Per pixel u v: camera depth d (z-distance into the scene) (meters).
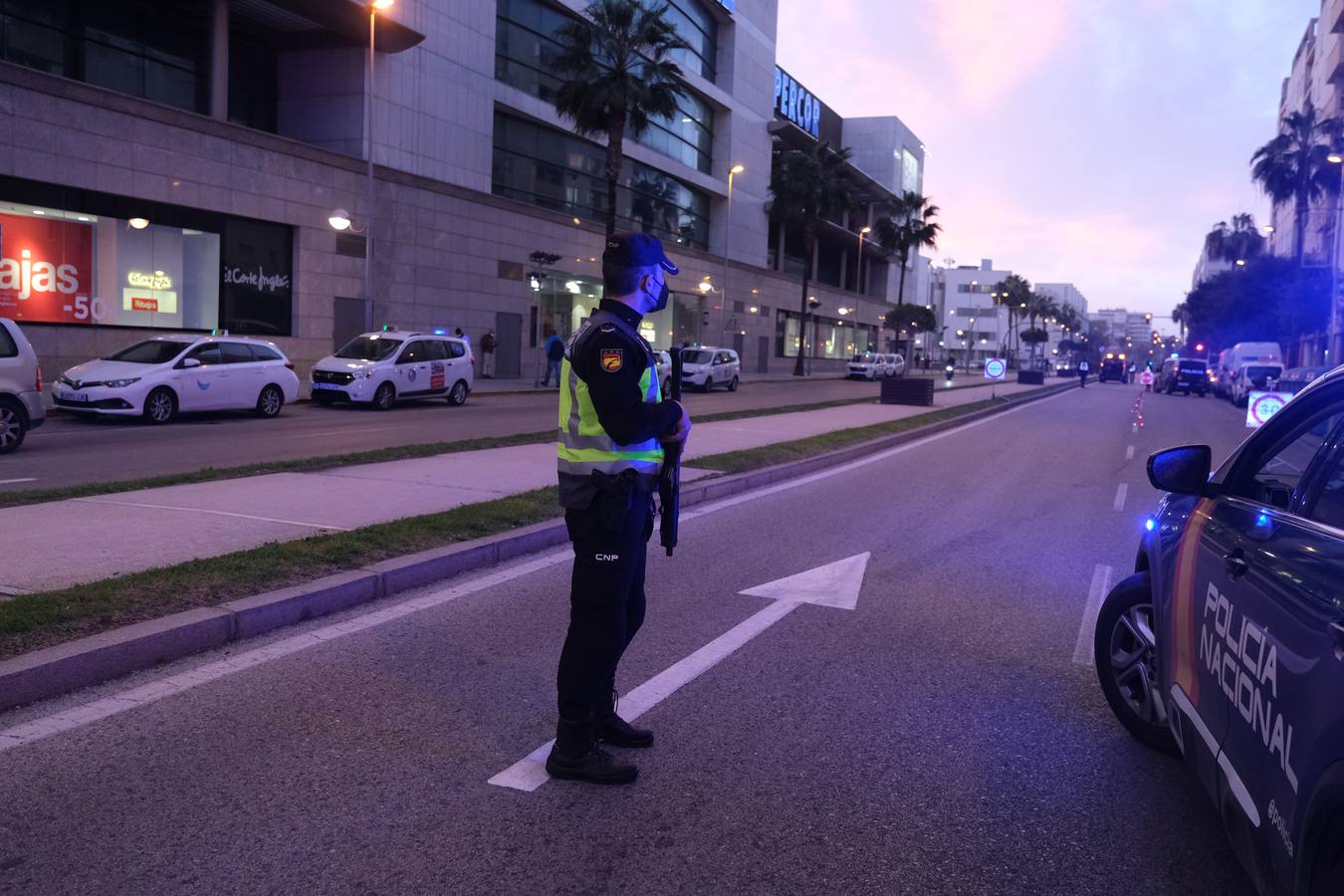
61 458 11.98
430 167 31.78
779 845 3.12
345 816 3.20
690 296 52.44
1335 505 2.46
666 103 33.88
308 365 27.52
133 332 23.11
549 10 38.28
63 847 2.94
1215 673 2.85
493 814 3.25
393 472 10.38
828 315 72.12
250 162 25.25
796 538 8.45
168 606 4.94
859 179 73.25
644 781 3.57
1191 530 3.39
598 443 3.40
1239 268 69.94
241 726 3.90
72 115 21.11
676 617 5.80
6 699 3.95
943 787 3.59
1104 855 3.12
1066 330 167.12
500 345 35.66
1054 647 5.44
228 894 2.72
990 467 14.38
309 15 26.86
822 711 4.34
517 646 5.04
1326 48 68.25
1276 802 2.21
